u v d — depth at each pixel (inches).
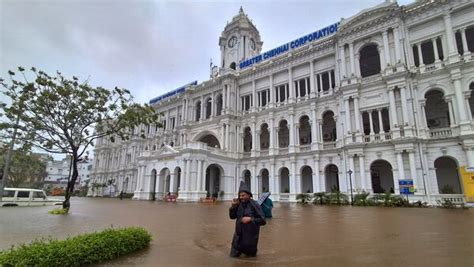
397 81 1183.6
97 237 272.1
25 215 705.0
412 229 437.4
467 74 1069.1
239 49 2197.3
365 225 498.0
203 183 1584.6
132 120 807.7
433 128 1214.3
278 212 808.9
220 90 2018.9
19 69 645.3
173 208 991.0
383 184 1341.0
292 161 1530.5
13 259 195.5
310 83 1581.0
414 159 1087.0
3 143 1038.4
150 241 354.9
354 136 1280.8
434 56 1216.2
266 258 275.1
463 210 795.4
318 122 1497.3
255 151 1738.4
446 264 242.5
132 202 1462.8
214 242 361.4
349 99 1323.8
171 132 2336.4
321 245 333.1
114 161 2925.7
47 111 686.5
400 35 1232.8
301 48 1658.5
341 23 1455.5
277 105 1727.4
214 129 1936.5
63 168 5103.3
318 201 1250.0
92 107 732.7
